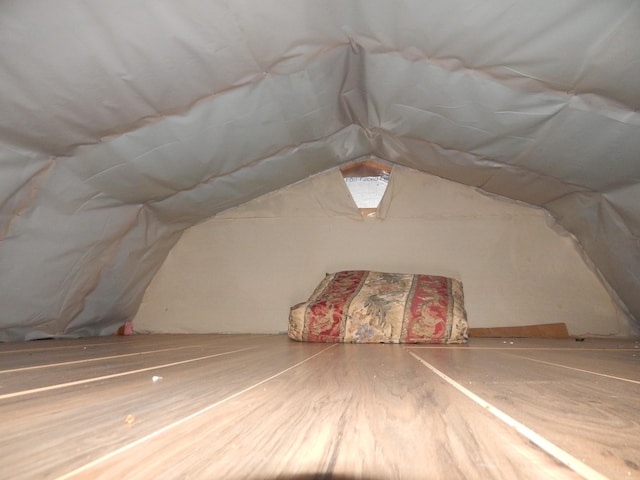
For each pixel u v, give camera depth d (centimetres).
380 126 295
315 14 182
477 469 45
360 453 51
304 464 47
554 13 149
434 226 375
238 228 393
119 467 47
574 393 91
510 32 165
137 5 150
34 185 218
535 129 224
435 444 54
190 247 393
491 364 151
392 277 334
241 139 270
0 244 227
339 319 288
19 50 152
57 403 83
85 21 150
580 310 347
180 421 67
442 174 360
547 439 56
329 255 383
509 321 354
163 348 230
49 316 291
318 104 267
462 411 73
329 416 70
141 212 311
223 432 60
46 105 180
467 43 179
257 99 236
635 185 234
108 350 219
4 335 273
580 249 354
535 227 364
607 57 159
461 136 263
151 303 390
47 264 260
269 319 379
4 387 104
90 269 300
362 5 180
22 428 64
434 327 279
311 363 155
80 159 224
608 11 141
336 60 227
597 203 276
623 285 318
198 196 331
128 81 185
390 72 226
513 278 361
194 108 222
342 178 384
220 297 386
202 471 45
